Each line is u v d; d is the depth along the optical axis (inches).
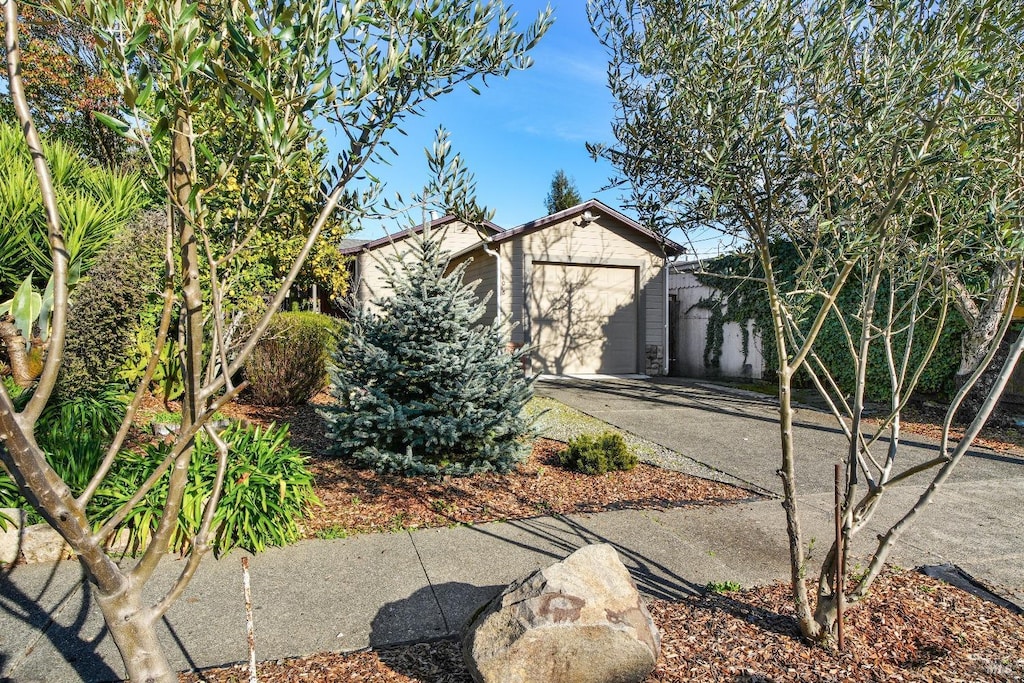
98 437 208.2
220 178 64.1
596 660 96.6
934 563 155.4
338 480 211.6
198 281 64.7
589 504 196.5
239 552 153.8
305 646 113.0
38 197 235.1
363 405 219.6
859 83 101.3
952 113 99.0
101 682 101.0
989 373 326.3
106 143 539.5
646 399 409.7
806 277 119.0
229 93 58.8
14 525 144.7
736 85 98.7
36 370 214.1
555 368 517.0
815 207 107.1
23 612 123.4
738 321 533.6
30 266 227.8
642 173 126.6
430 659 109.5
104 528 61.0
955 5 100.1
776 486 220.5
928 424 334.6
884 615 125.8
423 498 196.9
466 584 139.2
